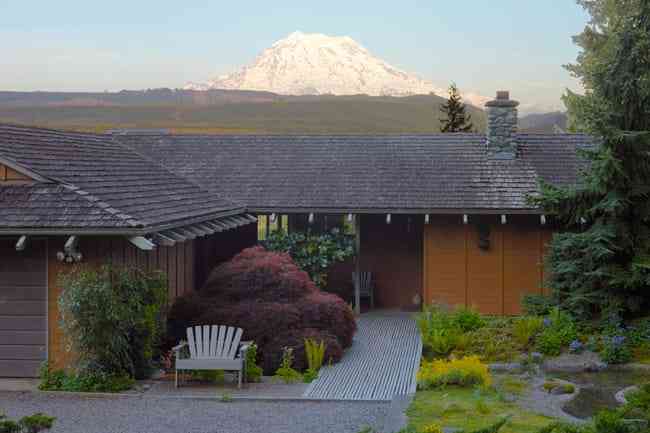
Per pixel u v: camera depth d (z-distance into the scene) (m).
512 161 22.95
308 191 22.23
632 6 33.16
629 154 16.95
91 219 13.78
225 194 22.31
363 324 20.27
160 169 22.08
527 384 13.81
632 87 17.17
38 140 17.11
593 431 7.62
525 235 21.38
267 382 14.11
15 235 13.94
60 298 13.41
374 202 21.38
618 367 14.90
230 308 15.57
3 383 13.95
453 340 16.31
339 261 23.50
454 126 50.00
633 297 16.80
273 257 16.97
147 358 14.26
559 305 17.45
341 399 12.80
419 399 12.52
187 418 11.67
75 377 13.56
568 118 37.38
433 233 21.64
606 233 16.61
